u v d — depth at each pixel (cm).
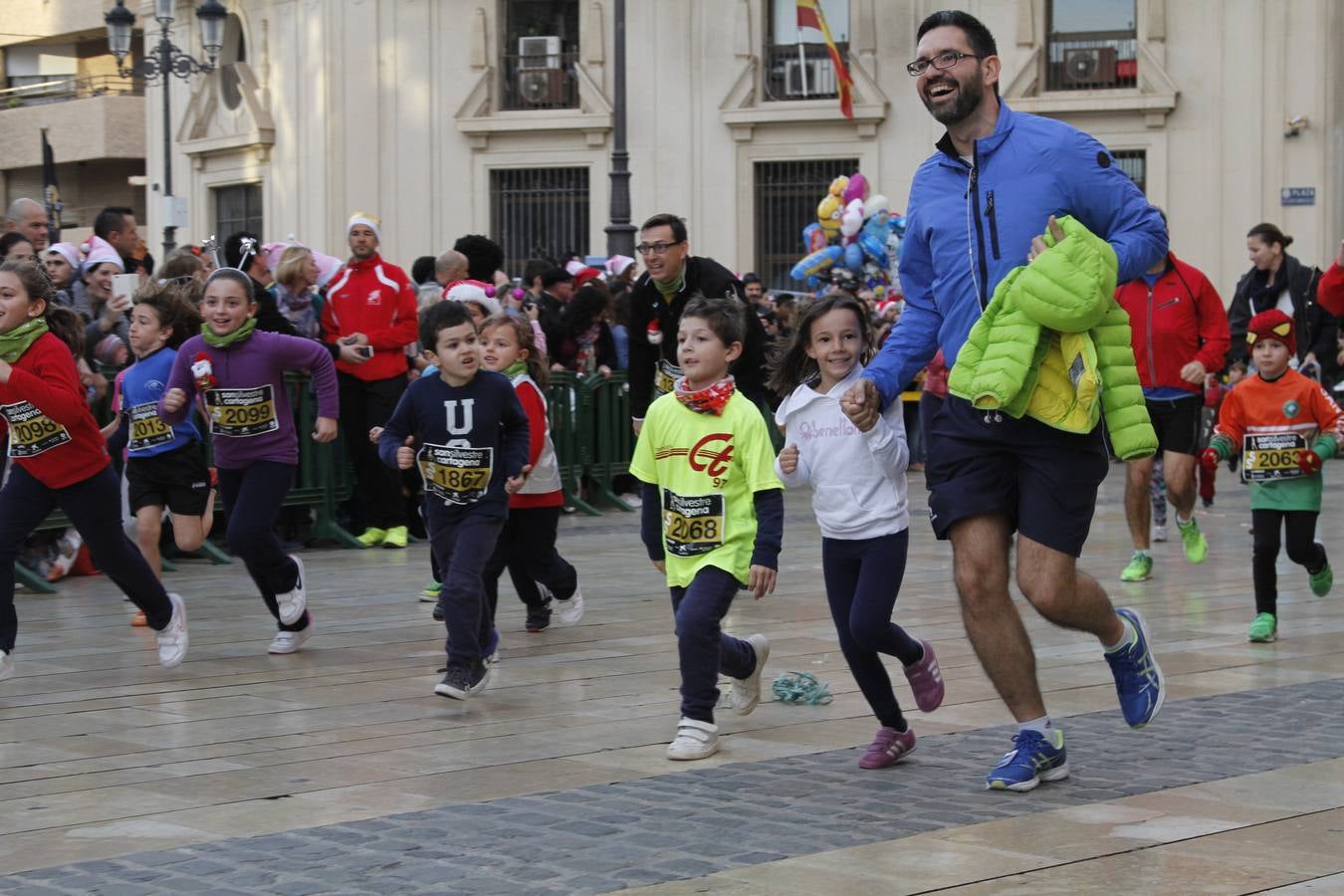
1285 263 1354
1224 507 1484
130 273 1105
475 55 2591
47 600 905
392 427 664
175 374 739
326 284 1177
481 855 426
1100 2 2445
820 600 902
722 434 555
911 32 2469
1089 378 464
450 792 495
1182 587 952
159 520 823
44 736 574
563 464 1373
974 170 492
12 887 403
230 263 1095
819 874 407
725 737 574
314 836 446
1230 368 1798
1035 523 480
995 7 2448
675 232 761
